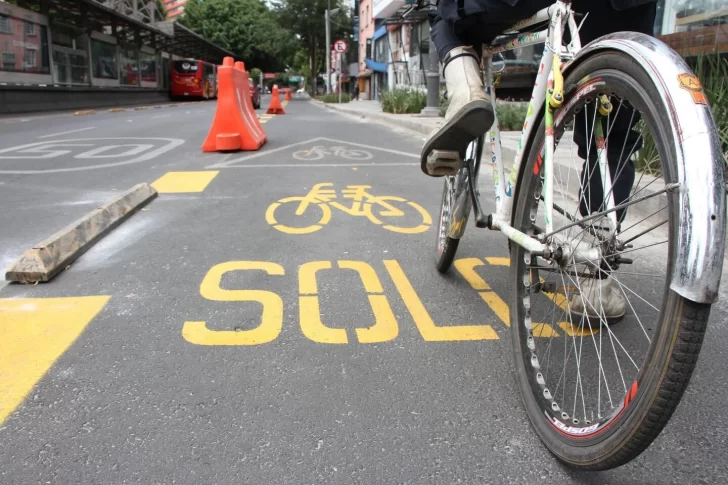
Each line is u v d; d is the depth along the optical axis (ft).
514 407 6.90
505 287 10.68
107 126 44.06
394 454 6.02
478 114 7.30
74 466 5.79
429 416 6.70
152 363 7.81
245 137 28.58
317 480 5.62
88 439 6.22
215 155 27.09
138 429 6.40
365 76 154.51
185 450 6.05
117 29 100.27
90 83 87.15
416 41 86.02
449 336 8.70
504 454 6.03
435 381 7.45
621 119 7.00
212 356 8.01
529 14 6.91
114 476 5.65
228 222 14.88
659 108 4.44
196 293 10.19
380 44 127.95
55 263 11.05
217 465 5.82
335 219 15.30
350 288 10.51
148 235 13.67
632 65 4.82
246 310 9.50
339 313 9.44
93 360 7.88
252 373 7.58
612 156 7.29
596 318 7.44
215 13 210.18
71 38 80.43
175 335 8.61
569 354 7.77
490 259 12.26
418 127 39.81
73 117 57.67
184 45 144.15
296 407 6.84
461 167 9.36
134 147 29.89
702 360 7.93
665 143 4.37
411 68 89.51
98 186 19.51
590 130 6.90
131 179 20.77
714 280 3.98
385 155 27.86
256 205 16.79
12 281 10.64
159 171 22.48
